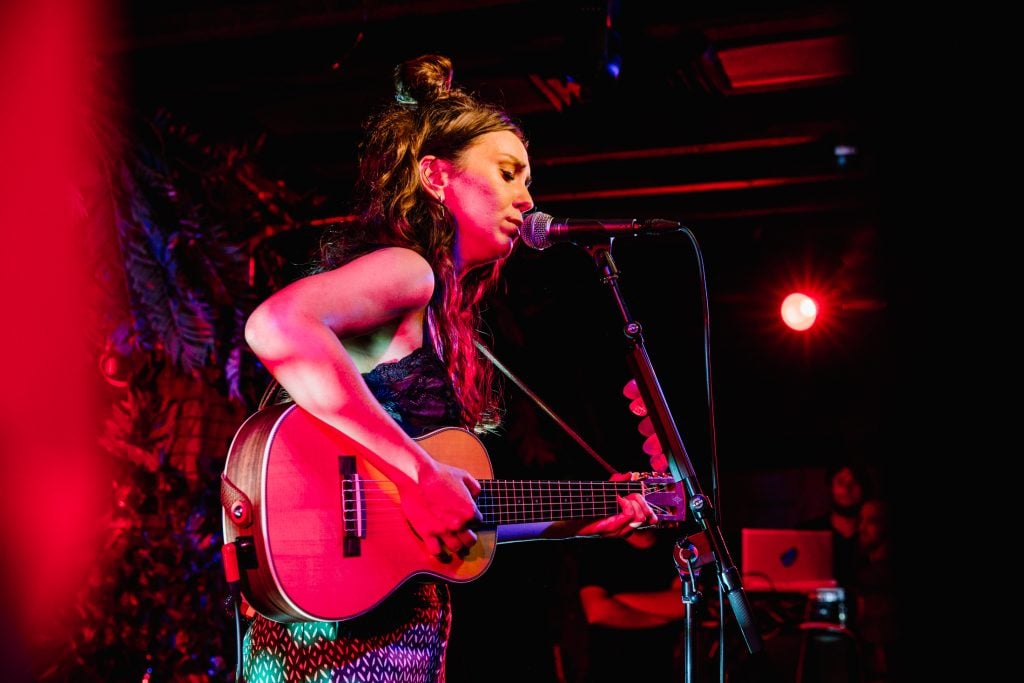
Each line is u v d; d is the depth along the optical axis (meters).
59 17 3.79
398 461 1.68
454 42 4.26
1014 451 4.79
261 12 3.99
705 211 6.17
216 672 4.18
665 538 6.33
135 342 3.86
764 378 8.46
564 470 4.77
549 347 4.89
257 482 1.65
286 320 1.61
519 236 2.32
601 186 5.79
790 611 6.61
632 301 6.79
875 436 7.43
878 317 6.41
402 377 1.89
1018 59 4.11
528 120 5.11
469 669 3.71
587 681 5.95
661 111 4.94
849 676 6.46
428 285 1.84
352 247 1.97
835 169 5.49
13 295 3.61
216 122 4.93
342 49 4.36
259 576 1.63
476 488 1.79
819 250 6.86
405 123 2.15
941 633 5.12
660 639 6.71
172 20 4.07
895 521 5.24
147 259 3.67
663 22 4.07
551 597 4.29
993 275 4.63
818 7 3.94
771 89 4.74
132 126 3.98
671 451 2.37
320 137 5.40
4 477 4.00
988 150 4.47
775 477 8.52
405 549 1.77
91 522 4.11
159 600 4.11
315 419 1.72
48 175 3.57
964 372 4.80
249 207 4.45
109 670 4.05
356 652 1.72
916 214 4.74
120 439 4.12
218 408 4.86
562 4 4.07
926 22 4.04
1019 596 4.86
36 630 4.01
